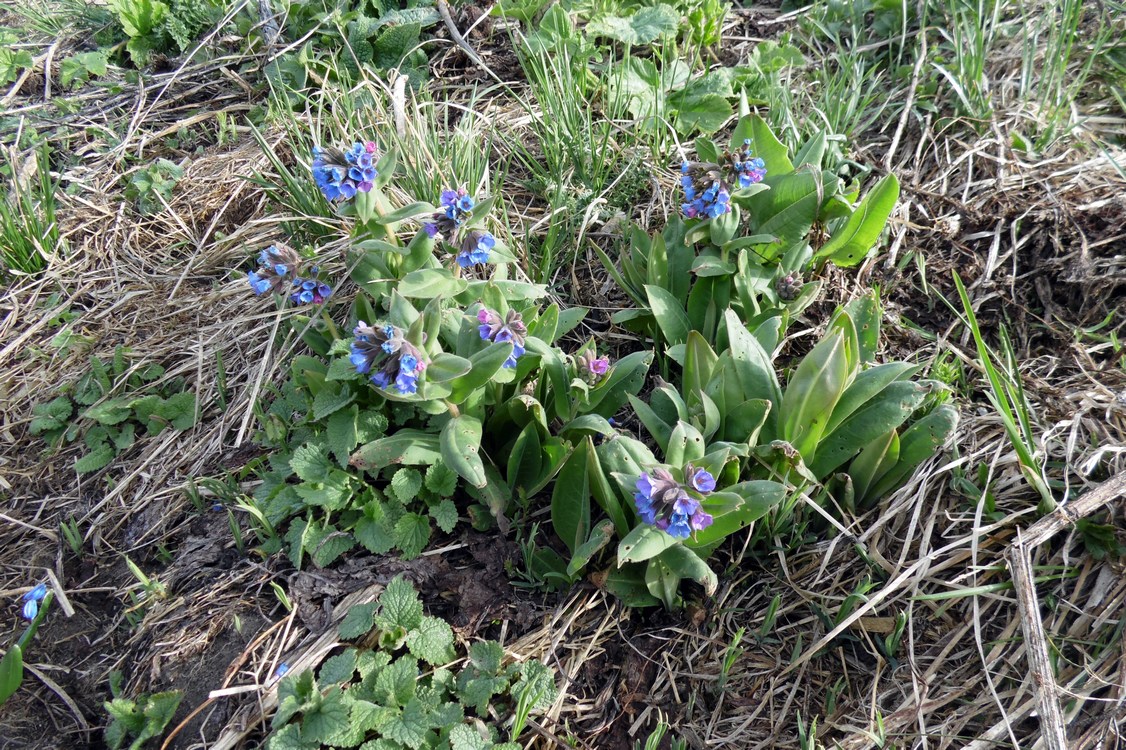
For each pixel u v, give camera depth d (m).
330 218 0.70
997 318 0.63
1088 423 0.53
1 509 0.61
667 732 0.48
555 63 0.77
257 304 0.70
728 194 0.57
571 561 0.49
